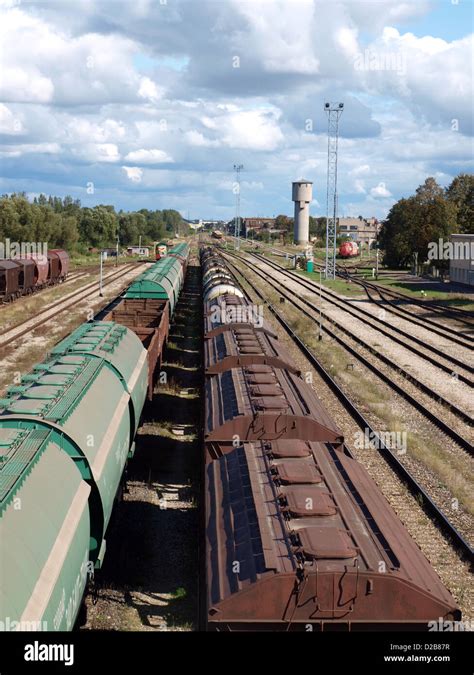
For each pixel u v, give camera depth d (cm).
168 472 1827
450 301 5222
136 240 13950
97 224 12188
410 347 3384
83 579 1022
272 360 1809
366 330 3962
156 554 1415
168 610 1225
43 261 5531
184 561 1392
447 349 3419
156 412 2291
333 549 860
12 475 883
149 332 2444
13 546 777
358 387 2644
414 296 5600
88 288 5859
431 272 7619
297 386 1581
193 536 1487
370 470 1808
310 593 827
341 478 1081
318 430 1323
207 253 8269
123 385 1555
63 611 867
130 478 1769
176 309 4497
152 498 1664
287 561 848
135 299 3161
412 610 839
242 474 1080
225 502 1020
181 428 2180
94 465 1110
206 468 1179
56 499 934
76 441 1086
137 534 1480
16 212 9425
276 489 1016
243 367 1705
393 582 831
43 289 5738
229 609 824
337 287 6356
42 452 995
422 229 7700
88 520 1045
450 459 1908
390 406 2434
